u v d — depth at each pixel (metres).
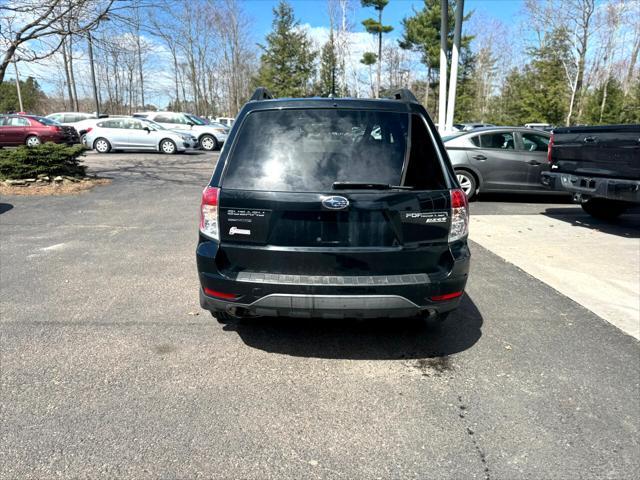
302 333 3.69
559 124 32.19
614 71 40.84
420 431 2.54
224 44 49.53
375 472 2.24
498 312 4.16
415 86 47.56
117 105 44.53
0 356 3.24
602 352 3.45
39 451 2.32
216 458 2.31
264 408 2.72
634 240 6.66
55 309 4.06
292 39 44.00
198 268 3.11
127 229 6.98
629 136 6.30
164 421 2.58
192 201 9.29
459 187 3.12
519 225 7.57
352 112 3.09
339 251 2.94
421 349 3.47
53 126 18.98
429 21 39.22
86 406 2.69
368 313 2.97
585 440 2.48
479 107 51.62
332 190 2.93
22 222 7.38
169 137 20.11
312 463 2.29
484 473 2.24
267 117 3.11
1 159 10.43
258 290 2.95
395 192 2.94
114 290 4.52
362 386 2.97
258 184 2.99
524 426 2.59
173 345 3.45
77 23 11.26
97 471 2.20
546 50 35.53
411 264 3.01
